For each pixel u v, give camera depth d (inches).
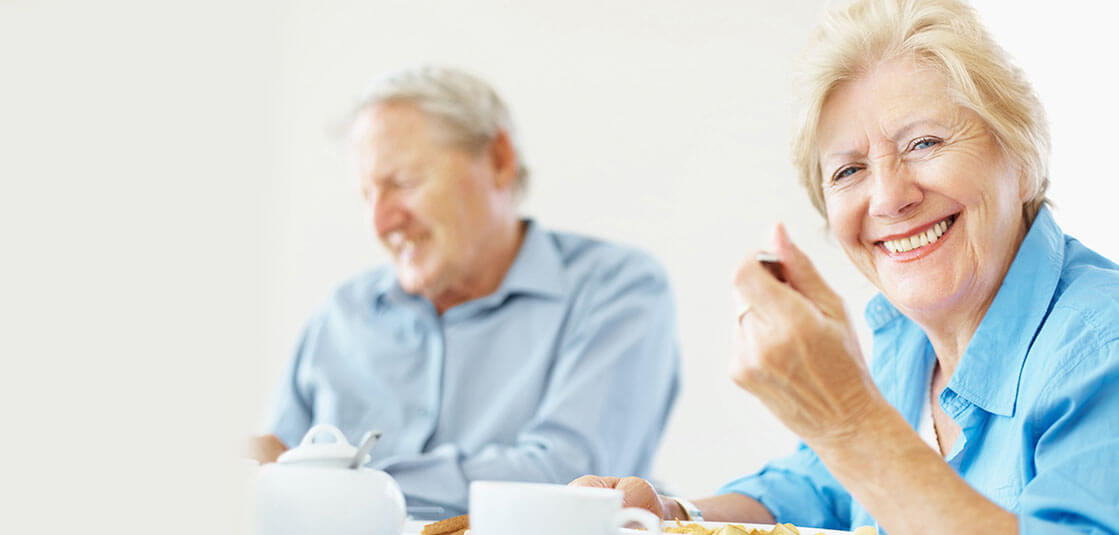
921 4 40.1
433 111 85.4
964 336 41.5
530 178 93.6
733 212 107.4
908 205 39.7
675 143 109.5
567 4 112.0
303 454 31.5
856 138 41.0
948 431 45.3
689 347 106.7
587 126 111.3
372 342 87.0
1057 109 82.9
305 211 115.6
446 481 70.4
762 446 103.4
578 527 23.7
